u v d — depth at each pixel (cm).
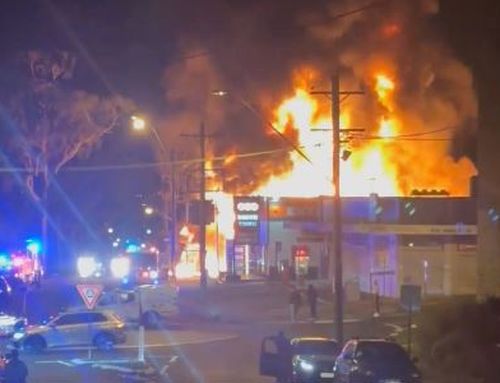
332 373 2955
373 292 6556
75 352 4156
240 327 5209
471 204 6531
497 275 3556
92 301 3656
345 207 6912
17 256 8244
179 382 3075
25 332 4272
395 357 2534
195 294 6900
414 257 6581
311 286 5544
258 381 3127
